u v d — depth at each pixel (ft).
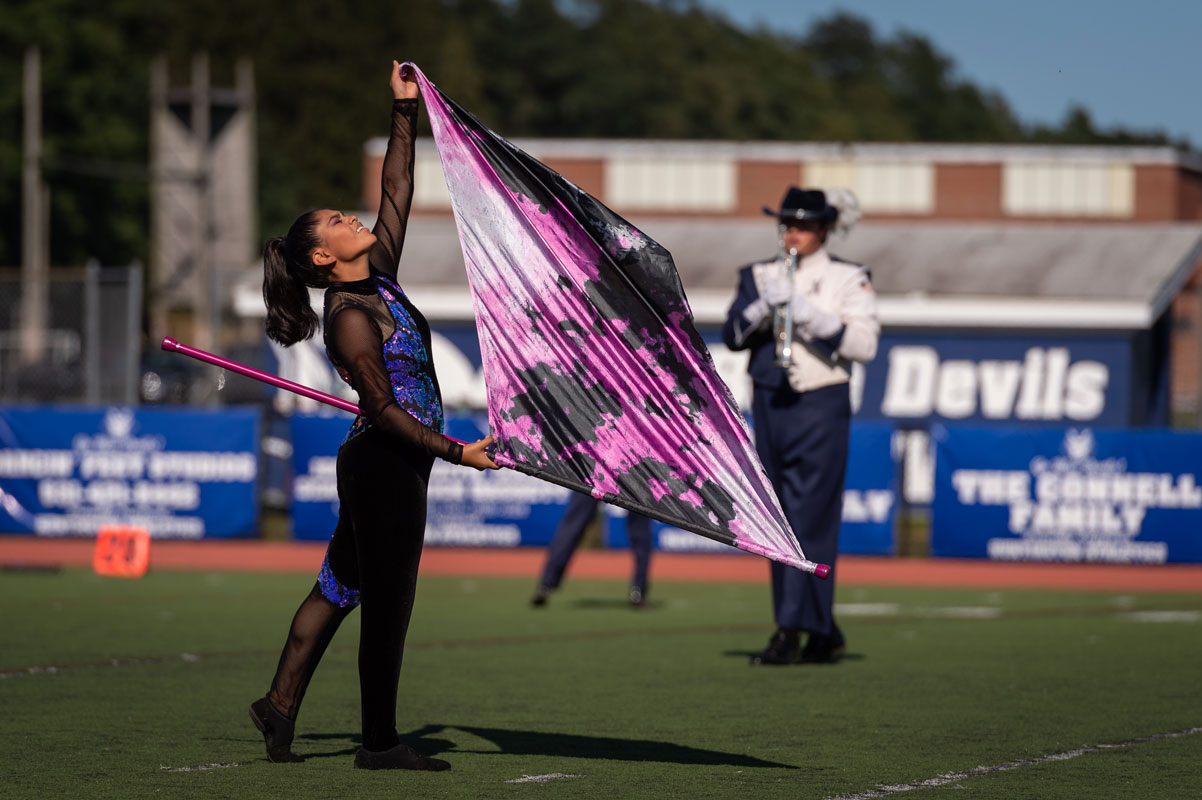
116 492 119.03
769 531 34.81
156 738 41.70
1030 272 158.30
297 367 146.20
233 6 591.37
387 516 35.73
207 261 189.47
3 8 392.88
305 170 578.66
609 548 116.88
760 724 44.86
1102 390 147.23
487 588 97.86
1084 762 39.09
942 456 111.04
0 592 88.43
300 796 34.32
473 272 36.11
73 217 391.65
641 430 35.42
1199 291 150.51
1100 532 108.99
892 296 151.02
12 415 119.24
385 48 606.55
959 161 322.75
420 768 37.32
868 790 35.50
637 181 325.01
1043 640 68.13
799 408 57.47
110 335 129.80
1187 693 51.39
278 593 89.20
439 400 36.86
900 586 101.71
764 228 184.03
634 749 40.73
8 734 42.27
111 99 412.77
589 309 35.65
